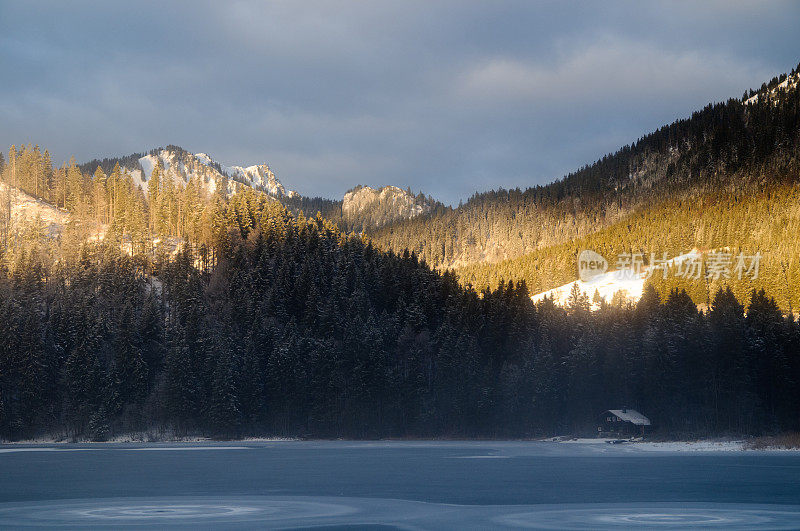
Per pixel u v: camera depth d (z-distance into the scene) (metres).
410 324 170.62
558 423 157.00
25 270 181.00
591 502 56.91
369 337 154.12
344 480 73.81
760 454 108.69
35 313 151.38
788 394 139.62
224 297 176.38
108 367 149.62
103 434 141.12
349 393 152.75
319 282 184.25
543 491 63.97
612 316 165.62
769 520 48.38
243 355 152.88
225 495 62.06
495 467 88.38
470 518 49.44
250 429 149.75
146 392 148.62
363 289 178.50
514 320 169.75
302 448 126.31
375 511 52.66
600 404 156.38
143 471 83.69
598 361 156.25
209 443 139.12
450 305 178.25
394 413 154.38
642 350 151.12
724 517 49.62
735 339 141.38
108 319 161.12
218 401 144.00
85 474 80.19
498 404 155.12
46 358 145.88
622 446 129.00
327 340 158.38
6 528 45.66
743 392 139.88
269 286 178.88
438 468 87.25
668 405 147.25
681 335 147.62
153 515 51.00
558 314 175.75
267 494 62.59
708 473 79.19
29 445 133.25
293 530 45.06
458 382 155.62
